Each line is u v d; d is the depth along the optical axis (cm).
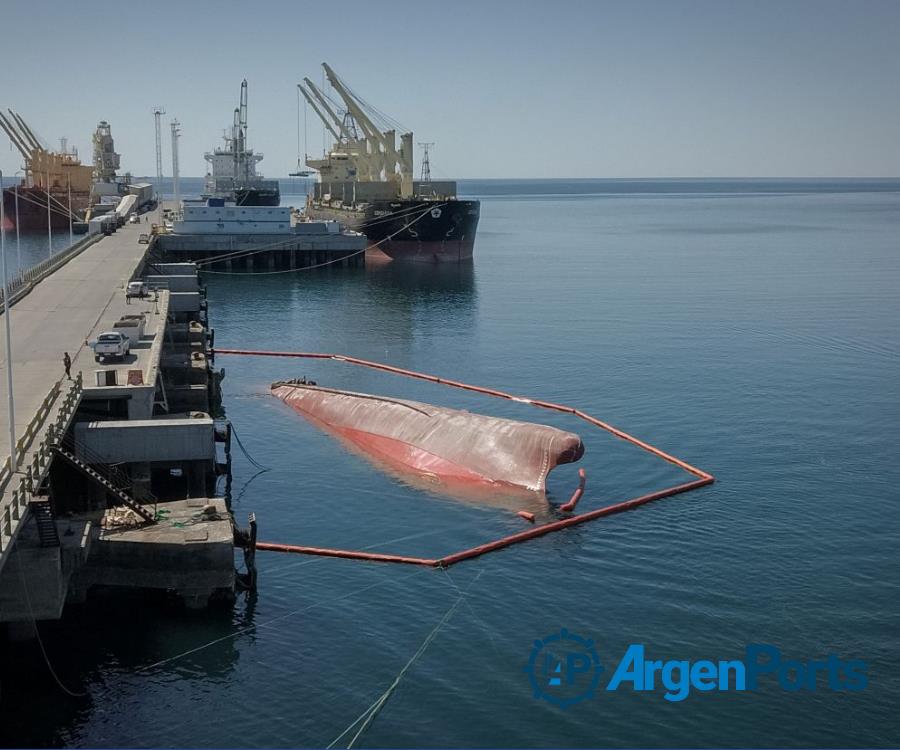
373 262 17088
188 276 9400
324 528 4866
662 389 7606
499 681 3506
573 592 4159
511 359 8781
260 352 9169
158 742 3188
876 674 3553
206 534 4016
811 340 9562
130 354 5875
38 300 7881
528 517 4938
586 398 7369
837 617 3947
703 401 7225
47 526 3628
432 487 5450
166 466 5103
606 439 6291
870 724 3278
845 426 6550
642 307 11825
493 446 5572
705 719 3303
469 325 10638
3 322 6869
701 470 5656
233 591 4084
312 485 5494
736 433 6400
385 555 4506
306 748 3161
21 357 5769
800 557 4488
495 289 13638
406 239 16738
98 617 3944
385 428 6212
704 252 19188
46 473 3809
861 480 5494
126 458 4581
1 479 3531
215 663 3622
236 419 6844
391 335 10038
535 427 5541
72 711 3341
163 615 3959
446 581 4266
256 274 15312
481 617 3953
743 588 4188
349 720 3297
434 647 3725
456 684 3491
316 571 4369
